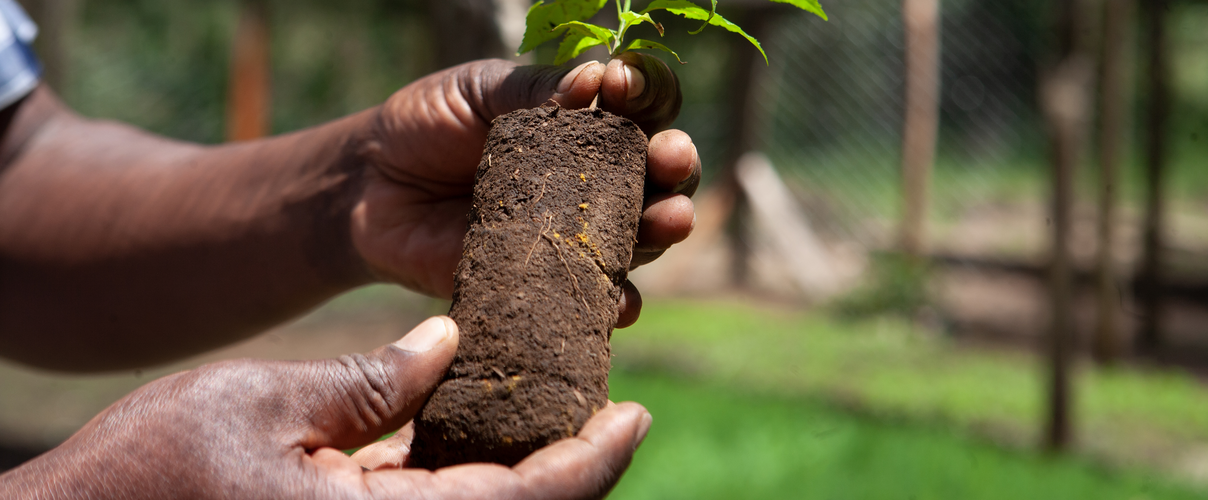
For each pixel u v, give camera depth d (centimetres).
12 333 198
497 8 362
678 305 769
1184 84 1440
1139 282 737
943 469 352
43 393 491
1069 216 418
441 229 161
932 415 468
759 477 334
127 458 101
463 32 370
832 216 1042
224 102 797
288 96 820
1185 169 1301
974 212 1169
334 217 167
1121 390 544
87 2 764
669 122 138
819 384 524
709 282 873
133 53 789
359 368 111
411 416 115
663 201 132
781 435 379
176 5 805
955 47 1088
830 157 1073
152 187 184
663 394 439
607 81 126
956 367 579
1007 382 543
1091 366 609
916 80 708
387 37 827
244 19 605
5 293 194
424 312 447
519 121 125
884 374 554
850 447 370
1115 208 601
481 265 117
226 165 182
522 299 113
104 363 200
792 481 330
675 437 370
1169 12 706
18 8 204
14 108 194
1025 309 802
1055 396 424
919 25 702
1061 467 377
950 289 876
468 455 109
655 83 128
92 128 205
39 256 188
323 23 838
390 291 712
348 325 655
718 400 434
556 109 125
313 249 171
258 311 182
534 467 103
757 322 693
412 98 155
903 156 720
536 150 122
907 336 655
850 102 1066
